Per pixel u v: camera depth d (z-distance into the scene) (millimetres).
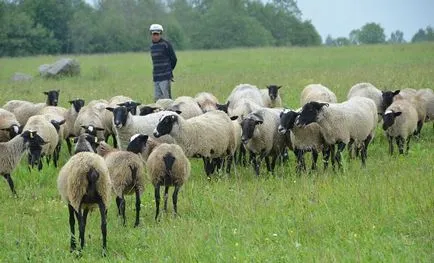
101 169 9992
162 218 12102
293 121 15633
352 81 32906
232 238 10555
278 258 9336
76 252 10234
